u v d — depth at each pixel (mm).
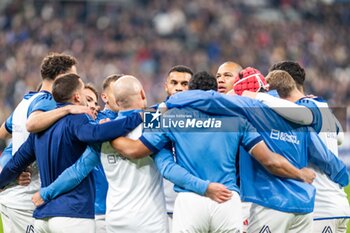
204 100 18203
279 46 104812
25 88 85875
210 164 18203
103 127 18328
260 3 122062
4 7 110688
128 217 18438
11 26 105688
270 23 112375
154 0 115562
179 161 18391
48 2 111188
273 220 18828
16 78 88312
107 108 22109
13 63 91688
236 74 23688
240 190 19031
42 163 19156
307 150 19891
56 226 18578
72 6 111562
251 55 101875
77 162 18688
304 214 19016
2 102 81875
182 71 22359
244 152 19016
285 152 19047
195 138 18250
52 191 18688
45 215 18688
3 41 99750
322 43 107688
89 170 18672
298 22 114125
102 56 99375
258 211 19016
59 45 99812
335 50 105938
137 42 104812
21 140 20953
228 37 108000
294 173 18672
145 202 18484
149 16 112438
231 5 118375
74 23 107125
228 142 18250
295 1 122062
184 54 103000
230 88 23719
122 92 18594
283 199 18766
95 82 91625
